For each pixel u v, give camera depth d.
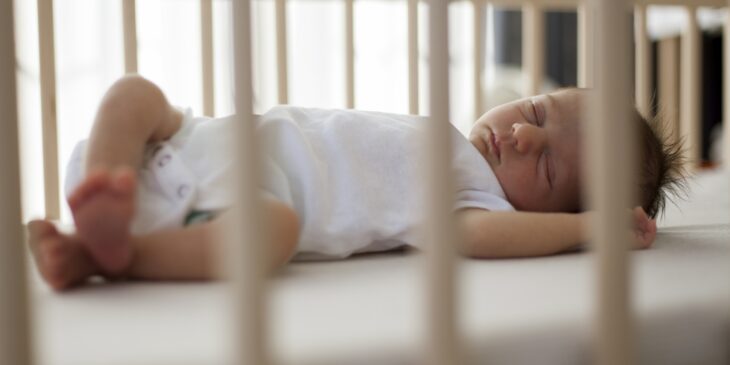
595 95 0.48
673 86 2.34
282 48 1.46
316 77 2.32
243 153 0.42
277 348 0.47
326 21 2.33
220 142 0.81
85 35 2.10
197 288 0.66
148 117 0.76
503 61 2.59
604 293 0.48
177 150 0.80
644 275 0.74
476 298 0.65
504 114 1.02
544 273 0.76
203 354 0.48
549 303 0.63
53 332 0.52
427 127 0.44
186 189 0.75
